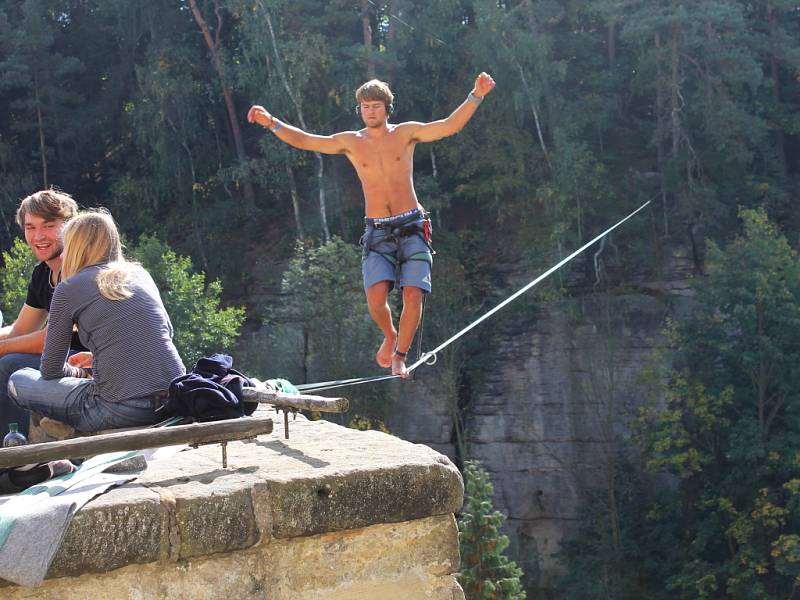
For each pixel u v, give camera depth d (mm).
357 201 49812
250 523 4227
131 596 4074
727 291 39156
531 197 47625
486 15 47719
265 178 49719
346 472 4469
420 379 41906
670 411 39000
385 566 4578
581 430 40406
